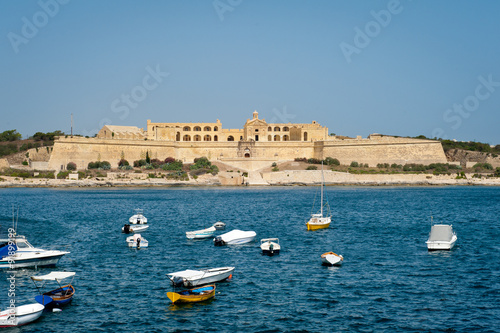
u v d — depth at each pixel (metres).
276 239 77.62
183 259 68.94
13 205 137.25
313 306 50.03
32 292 53.97
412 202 152.62
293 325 45.59
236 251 74.38
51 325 45.66
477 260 68.00
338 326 45.34
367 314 47.97
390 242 81.62
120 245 78.69
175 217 115.19
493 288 55.25
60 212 123.00
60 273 54.28
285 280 58.47
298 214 121.19
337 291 54.41
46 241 81.44
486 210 130.62
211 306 50.09
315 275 60.53
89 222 105.19
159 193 189.88
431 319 46.75
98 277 59.47
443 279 58.78
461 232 92.12
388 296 52.78
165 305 50.31
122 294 53.41
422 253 72.69
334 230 94.75
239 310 49.06
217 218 113.62
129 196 174.00
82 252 73.06
